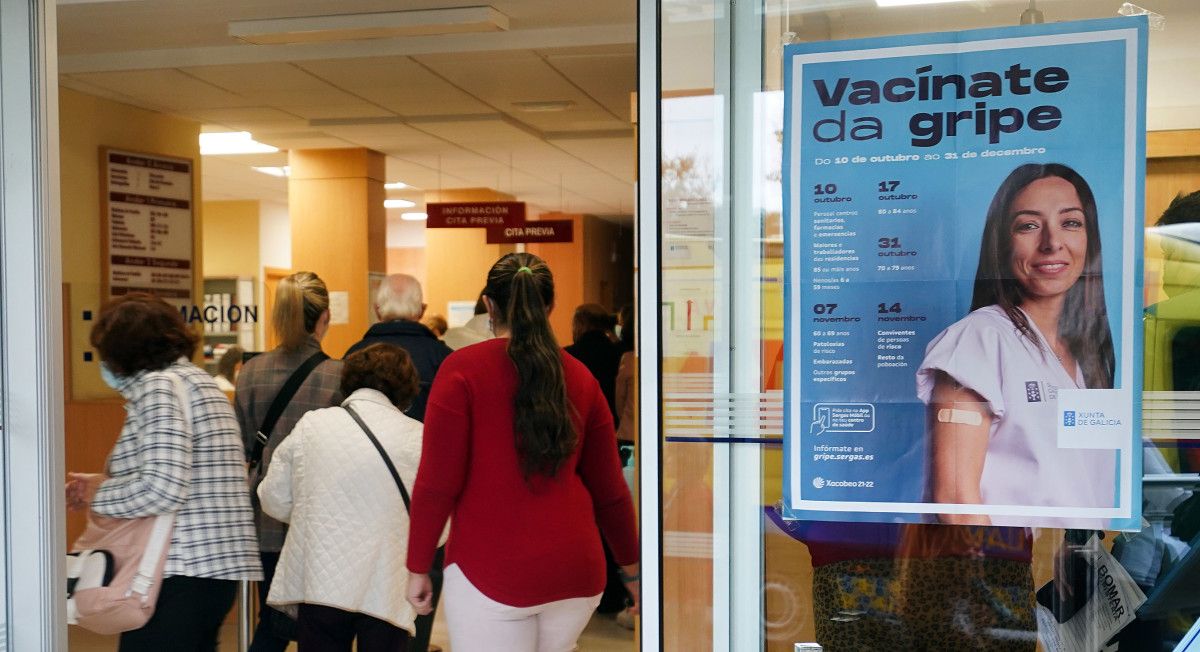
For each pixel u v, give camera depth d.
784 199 2.14
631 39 5.94
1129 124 2.01
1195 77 1.99
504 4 5.50
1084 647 2.07
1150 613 2.04
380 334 4.42
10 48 2.50
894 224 2.10
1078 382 2.04
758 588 2.17
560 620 2.43
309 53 6.29
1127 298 2.02
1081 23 2.02
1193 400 2.01
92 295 5.96
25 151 2.50
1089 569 2.06
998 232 2.06
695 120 2.17
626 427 6.07
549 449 2.36
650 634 2.19
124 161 7.60
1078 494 2.05
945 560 2.10
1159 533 2.04
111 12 5.54
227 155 10.82
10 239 2.51
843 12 2.11
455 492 2.42
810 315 2.14
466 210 12.48
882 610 2.13
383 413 3.38
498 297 2.50
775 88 2.14
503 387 2.41
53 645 2.52
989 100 2.06
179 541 2.86
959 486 2.09
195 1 5.35
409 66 6.57
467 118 8.50
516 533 2.36
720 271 2.16
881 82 2.10
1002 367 2.07
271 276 16.30
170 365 2.94
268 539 3.96
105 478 2.92
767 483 2.16
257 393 4.00
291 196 10.38
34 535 2.50
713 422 2.17
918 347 2.10
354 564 3.23
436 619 5.73
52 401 2.52
